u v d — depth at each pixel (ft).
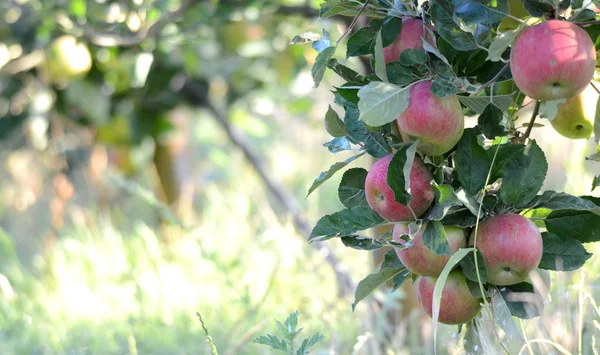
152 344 12.86
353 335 11.71
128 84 17.48
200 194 24.64
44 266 17.94
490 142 6.90
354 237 6.17
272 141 26.45
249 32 16.88
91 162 20.31
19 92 17.38
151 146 19.93
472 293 6.09
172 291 14.61
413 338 11.79
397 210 5.83
